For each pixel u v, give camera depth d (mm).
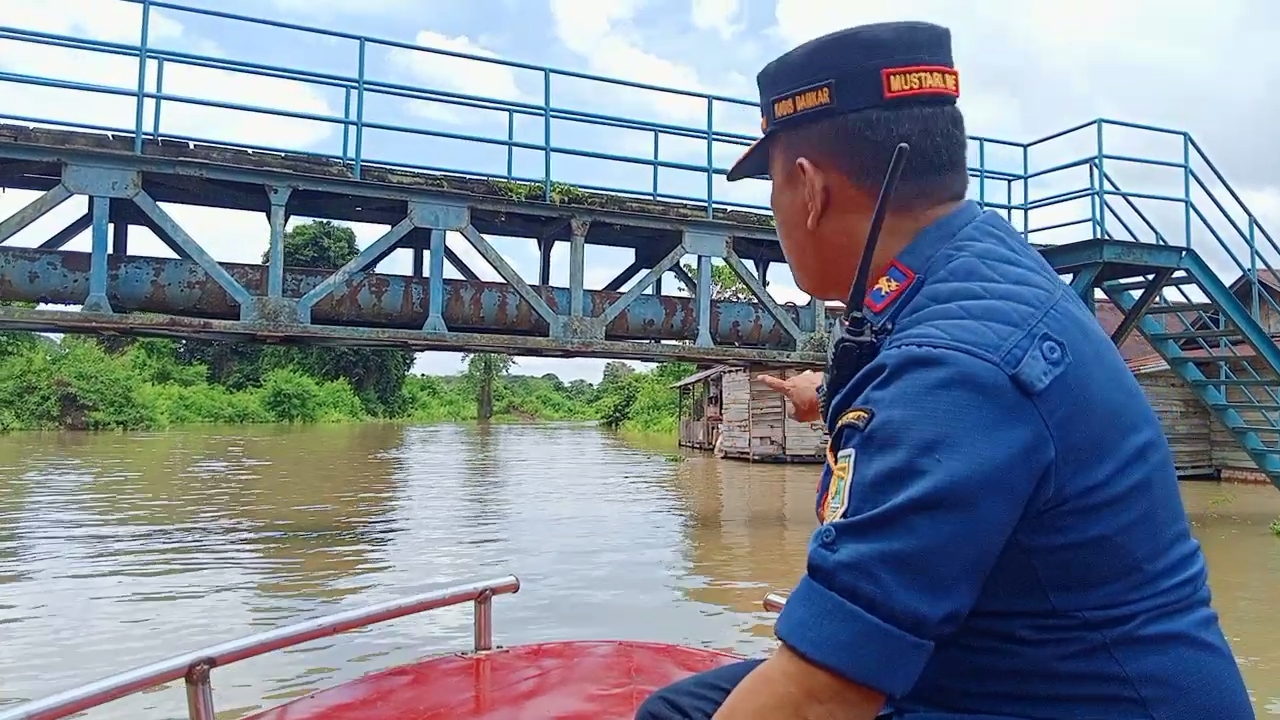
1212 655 1106
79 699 1712
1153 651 1072
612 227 10500
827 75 1271
